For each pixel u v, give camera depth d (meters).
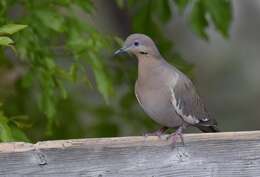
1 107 12.09
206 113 11.86
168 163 8.84
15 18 12.30
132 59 14.12
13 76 13.41
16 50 10.85
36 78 11.94
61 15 11.38
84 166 8.70
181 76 11.41
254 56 22.36
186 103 11.33
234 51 22.38
